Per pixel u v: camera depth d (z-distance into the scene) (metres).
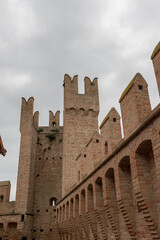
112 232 14.75
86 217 20.38
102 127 17.30
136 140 10.64
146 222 10.11
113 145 14.90
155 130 9.14
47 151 49.84
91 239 19.11
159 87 9.88
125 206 11.84
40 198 45.00
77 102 42.09
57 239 41.12
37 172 47.75
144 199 9.91
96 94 43.59
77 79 44.31
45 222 42.53
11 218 37.88
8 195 43.59
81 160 25.67
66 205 28.56
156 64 10.24
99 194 16.84
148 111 11.55
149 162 10.61
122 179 12.44
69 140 38.78
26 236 37.84
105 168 14.76
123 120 13.09
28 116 46.09
